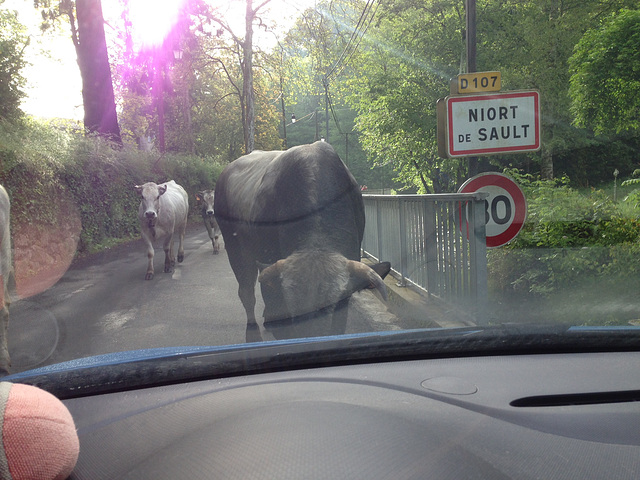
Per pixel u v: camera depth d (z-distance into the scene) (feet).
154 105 121.80
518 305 17.99
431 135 62.23
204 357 5.07
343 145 220.64
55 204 37.37
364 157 217.77
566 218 18.75
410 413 3.69
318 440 3.13
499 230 16.58
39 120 54.54
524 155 71.00
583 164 77.05
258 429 3.34
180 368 4.88
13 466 2.56
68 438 2.79
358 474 2.76
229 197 18.07
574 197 20.11
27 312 22.17
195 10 83.56
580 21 60.49
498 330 5.70
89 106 57.06
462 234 17.12
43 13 73.72
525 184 24.88
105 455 3.33
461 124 17.49
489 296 19.20
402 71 65.51
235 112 145.38
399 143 67.56
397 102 62.64
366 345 5.32
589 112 43.27
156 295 25.34
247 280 17.37
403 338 5.50
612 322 14.87
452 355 5.49
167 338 17.79
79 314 21.63
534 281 18.49
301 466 2.83
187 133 125.59
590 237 18.25
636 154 74.84
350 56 73.36
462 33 59.88
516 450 3.22
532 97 17.43
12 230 31.30
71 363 5.46
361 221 14.03
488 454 3.14
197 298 24.35
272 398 4.14
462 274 17.30
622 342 5.65
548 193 21.09
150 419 3.86
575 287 17.38
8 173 31.83
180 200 37.78
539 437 3.43
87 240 42.34
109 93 57.67
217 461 2.96
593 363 5.19
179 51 80.79
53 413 2.78
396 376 4.80
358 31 66.59
